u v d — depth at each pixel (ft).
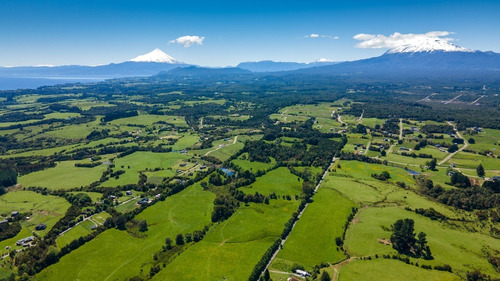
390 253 454.81
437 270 413.59
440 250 455.63
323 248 479.41
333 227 535.19
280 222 558.56
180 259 457.68
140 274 429.38
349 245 483.10
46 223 555.69
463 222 542.98
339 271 420.36
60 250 473.67
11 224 547.90
